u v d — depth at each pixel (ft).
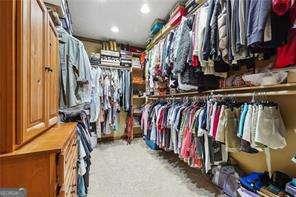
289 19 4.17
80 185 6.09
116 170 9.15
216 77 7.43
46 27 4.18
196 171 8.97
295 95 5.29
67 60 6.36
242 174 6.70
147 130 12.85
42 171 2.72
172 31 9.21
